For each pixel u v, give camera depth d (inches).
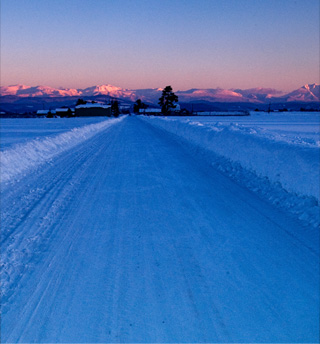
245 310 120.0
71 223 224.2
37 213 251.9
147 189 314.3
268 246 174.4
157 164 461.7
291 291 131.3
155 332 110.3
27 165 498.3
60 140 809.5
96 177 386.3
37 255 175.0
